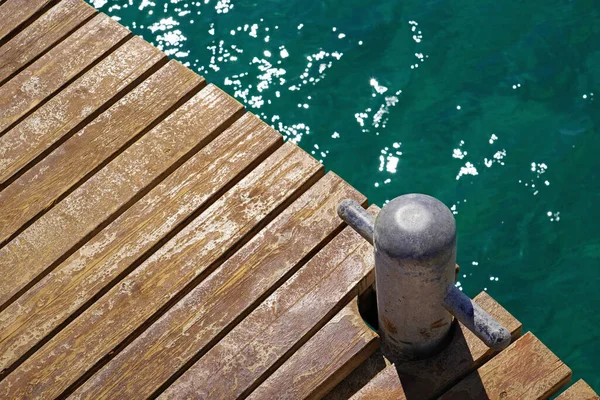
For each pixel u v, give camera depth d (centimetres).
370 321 416
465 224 754
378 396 359
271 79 849
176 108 446
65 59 474
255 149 421
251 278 388
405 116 806
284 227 398
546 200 755
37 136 449
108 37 479
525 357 359
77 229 414
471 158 779
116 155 439
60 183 431
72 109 454
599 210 746
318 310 375
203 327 379
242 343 372
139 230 407
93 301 397
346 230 393
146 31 895
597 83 798
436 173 778
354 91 827
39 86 468
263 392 362
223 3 899
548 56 820
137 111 445
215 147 425
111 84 458
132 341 385
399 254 315
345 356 363
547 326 707
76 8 494
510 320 370
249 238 402
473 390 356
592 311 707
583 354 692
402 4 870
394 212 322
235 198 408
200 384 366
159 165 425
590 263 726
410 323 348
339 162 794
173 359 373
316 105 827
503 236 745
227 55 870
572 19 838
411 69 830
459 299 333
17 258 411
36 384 376
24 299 398
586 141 774
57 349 382
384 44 849
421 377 362
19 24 496
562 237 740
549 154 772
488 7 855
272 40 870
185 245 399
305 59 854
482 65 823
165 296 388
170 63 460
